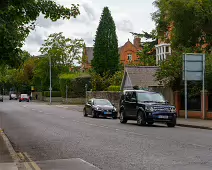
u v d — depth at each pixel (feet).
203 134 58.03
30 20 47.83
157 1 108.88
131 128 70.03
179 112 100.37
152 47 233.76
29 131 66.54
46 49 269.03
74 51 271.08
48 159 36.78
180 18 102.47
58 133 61.62
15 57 48.80
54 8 47.06
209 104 90.43
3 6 42.68
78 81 235.20
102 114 107.76
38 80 308.19
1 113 131.13
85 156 37.88
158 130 65.62
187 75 86.94
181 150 40.22
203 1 99.71
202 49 112.68
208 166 31.04
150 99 79.66
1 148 44.37
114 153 39.14
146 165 32.07
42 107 185.68
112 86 171.32
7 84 430.20
